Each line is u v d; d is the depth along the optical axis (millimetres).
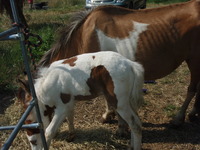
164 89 5324
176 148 3668
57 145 3695
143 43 3742
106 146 3676
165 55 3811
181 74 6074
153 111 4516
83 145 3695
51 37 6387
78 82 3176
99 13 3797
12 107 4633
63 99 3232
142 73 3221
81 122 4230
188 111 4523
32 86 2535
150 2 16172
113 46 3777
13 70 5730
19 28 2359
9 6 7688
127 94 3162
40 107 3309
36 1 15742
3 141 3869
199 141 3811
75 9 13234
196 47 3779
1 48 6645
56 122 3248
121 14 3857
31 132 3215
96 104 4738
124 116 3203
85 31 3799
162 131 4012
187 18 3756
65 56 3939
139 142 3275
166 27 3758
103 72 3131
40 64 3852
